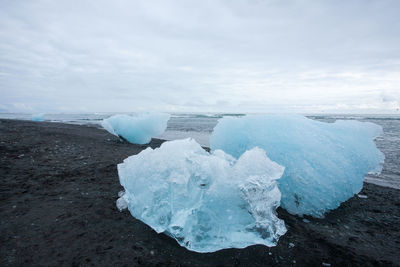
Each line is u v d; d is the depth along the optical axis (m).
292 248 1.85
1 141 5.17
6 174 3.10
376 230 2.28
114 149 5.54
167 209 1.88
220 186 1.90
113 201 2.45
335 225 2.37
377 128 3.34
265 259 1.69
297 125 3.01
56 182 2.95
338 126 3.30
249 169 1.94
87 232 1.84
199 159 2.11
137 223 2.03
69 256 1.54
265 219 1.84
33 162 3.78
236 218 1.83
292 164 2.60
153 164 2.12
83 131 9.34
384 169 5.02
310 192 2.49
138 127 7.02
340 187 2.62
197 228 1.78
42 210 2.16
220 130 3.53
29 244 1.63
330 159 2.68
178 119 24.97
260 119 3.23
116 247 1.68
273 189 1.96
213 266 1.57
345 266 1.66
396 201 3.17
